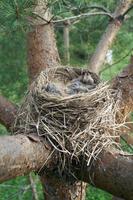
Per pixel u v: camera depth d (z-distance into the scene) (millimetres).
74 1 4203
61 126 2861
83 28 6363
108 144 2857
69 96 2877
